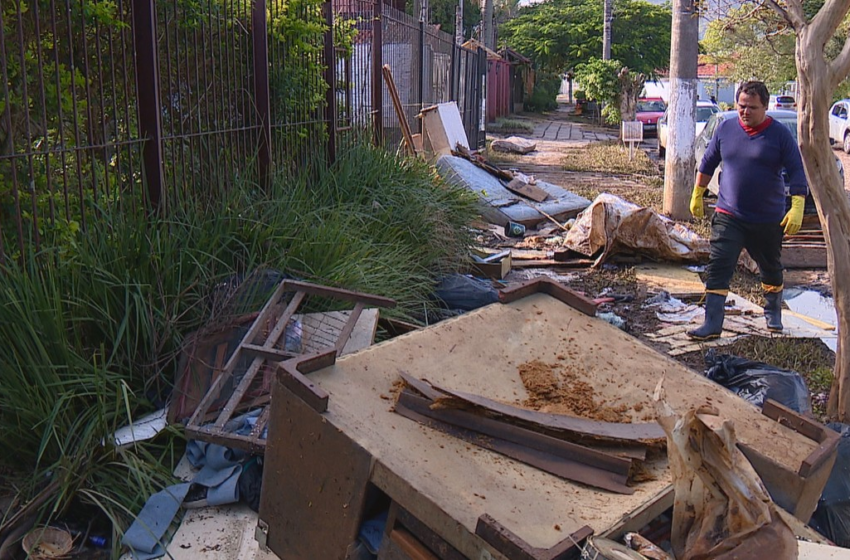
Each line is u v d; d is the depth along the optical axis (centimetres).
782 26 498
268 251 484
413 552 204
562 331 284
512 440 224
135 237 417
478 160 1147
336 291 414
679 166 1099
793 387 400
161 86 531
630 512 197
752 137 571
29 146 372
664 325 632
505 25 5141
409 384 238
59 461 312
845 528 308
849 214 422
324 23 782
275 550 247
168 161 512
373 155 806
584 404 243
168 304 405
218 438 328
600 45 4459
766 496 185
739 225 580
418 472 206
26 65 413
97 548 302
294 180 632
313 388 227
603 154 2103
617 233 808
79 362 355
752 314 659
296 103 699
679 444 190
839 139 2522
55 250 390
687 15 1060
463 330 276
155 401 380
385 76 1030
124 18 471
